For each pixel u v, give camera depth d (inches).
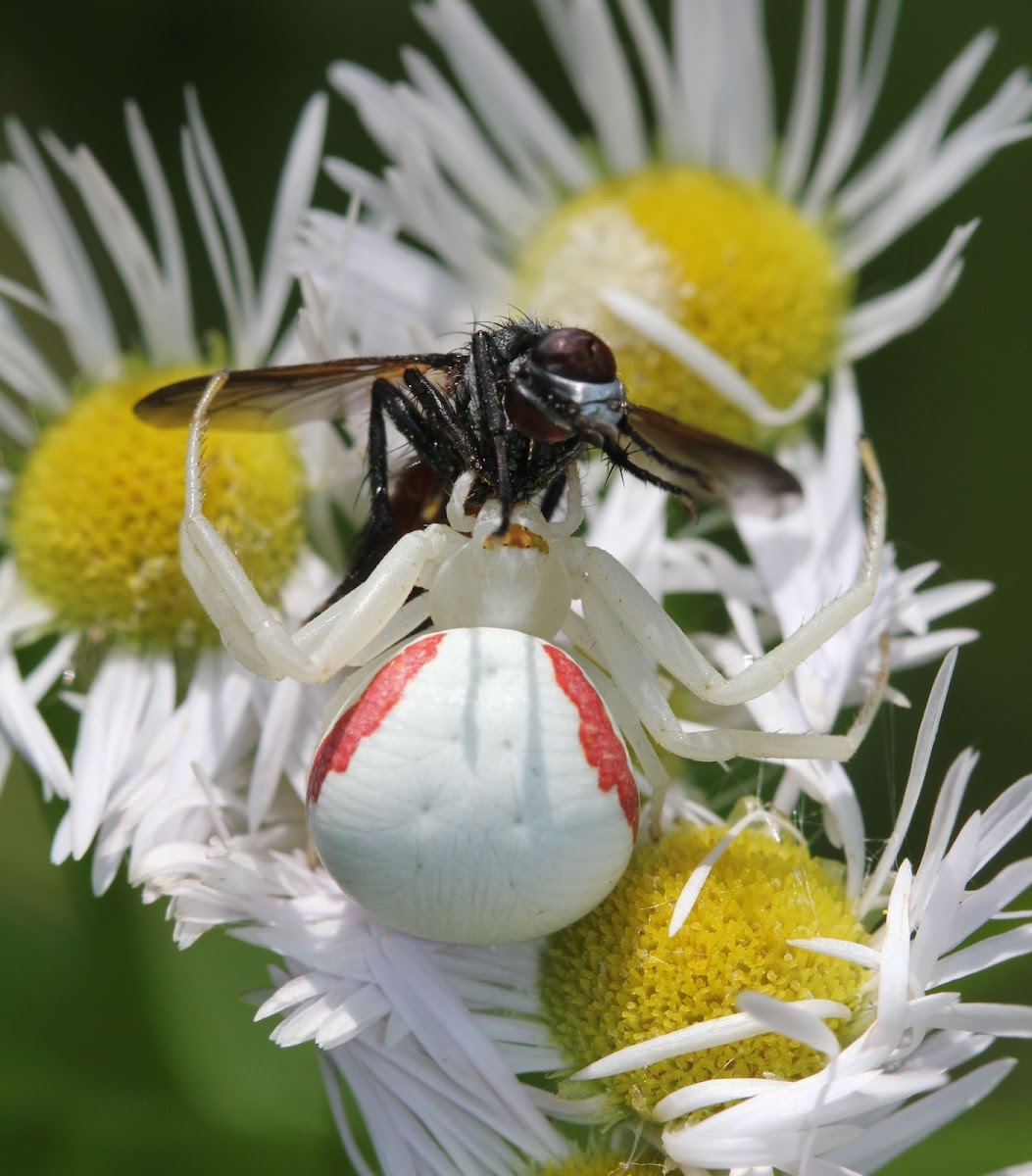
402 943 4.1
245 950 4.4
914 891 4.0
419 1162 4.1
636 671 4.0
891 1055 3.9
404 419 4.0
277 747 4.3
